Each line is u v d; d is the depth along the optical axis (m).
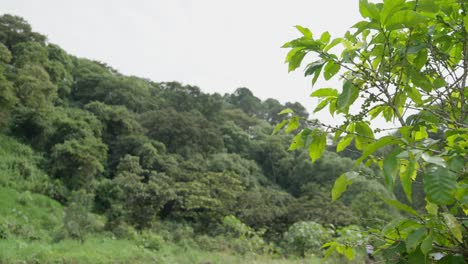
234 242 14.52
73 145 21.84
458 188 1.04
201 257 12.41
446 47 1.33
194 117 32.16
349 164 28.16
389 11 1.15
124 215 16.94
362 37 1.45
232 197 20.38
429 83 1.31
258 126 41.50
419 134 1.43
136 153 25.25
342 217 16.39
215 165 26.88
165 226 17.62
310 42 1.33
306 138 1.37
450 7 1.27
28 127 24.06
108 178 24.36
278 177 32.44
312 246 12.89
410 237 1.02
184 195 20.00
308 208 18.31
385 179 1.01
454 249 1.08
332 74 1.33
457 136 1.18
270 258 12.98
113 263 10.09
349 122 1.37
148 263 10.67
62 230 12.52
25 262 8.86
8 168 20.16
